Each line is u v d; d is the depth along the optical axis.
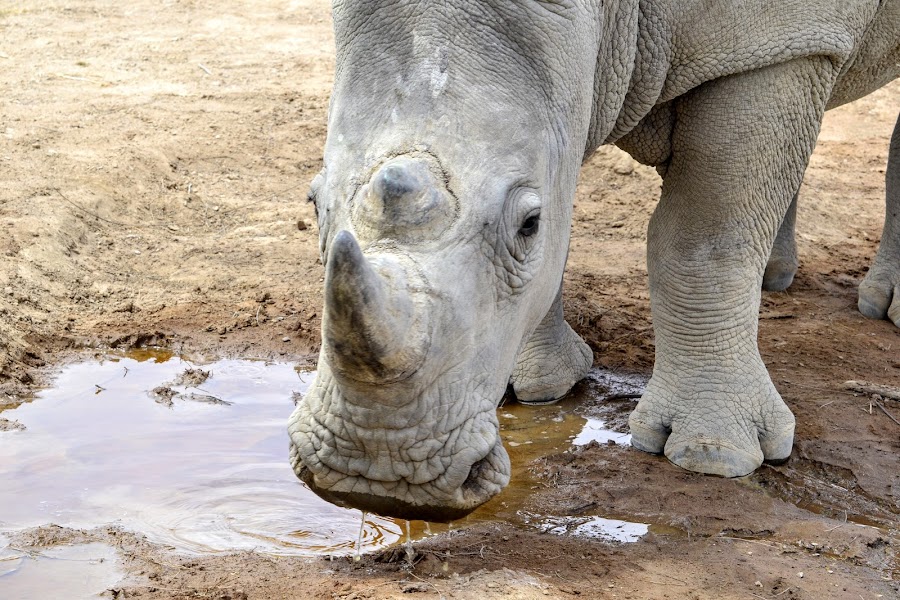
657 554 5.89
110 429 7.19
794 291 10.34
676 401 7.09
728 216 6.71
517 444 7.35
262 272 10.14
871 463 7.09
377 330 3.87
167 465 6.72
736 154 6.51
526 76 4.74
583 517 6.36
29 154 11.86
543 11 4.79
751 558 5.90
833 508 6.62
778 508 6.55
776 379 8.30
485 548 5.82
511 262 4.65
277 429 7.30
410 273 4.20
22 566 5.39
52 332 8.59
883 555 6.04
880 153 15.19
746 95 6.40
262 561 5.57
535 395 7.95
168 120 13.91
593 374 8.48
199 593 5.15
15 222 9.98
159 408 7.55
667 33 6.08
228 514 6.18
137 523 6.00
